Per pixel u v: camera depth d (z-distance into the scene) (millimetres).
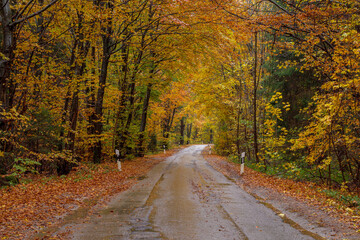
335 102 8945
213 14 11766
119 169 16031
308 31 10234
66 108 14859
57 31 13617
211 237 5289
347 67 9570
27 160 10648
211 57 17078
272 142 13125
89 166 16031
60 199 8352
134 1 14383
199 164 21047
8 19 9867
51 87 13062
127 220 6402
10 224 5777
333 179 11477
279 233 5531
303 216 6742
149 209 7469
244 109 23234
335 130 10219
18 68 11992
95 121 17125
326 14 9586
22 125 10820
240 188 10984
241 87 22422
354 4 9914
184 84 28797
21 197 8250
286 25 10484
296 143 10484
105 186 11016
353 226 5746
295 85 15047
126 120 22453
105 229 5727
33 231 5531
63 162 13398
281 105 15406
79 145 18047
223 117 26562
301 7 11039
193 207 7719
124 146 22844
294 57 14586
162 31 16000
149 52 20828
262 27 10336
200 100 26297
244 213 7102
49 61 13188
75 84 13219
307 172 12656
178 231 5629
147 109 28234
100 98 17453
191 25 14203
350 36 8844
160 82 22016
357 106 9070
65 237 5227
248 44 19531
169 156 30078
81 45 13672
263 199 8891
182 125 62000
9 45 9906
